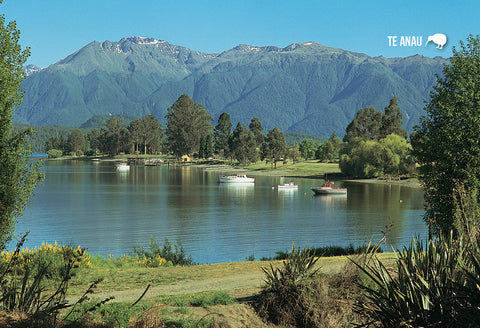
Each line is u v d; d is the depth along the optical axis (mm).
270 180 136500
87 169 190625
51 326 7938
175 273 18375
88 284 15219
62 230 47031
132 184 116250
